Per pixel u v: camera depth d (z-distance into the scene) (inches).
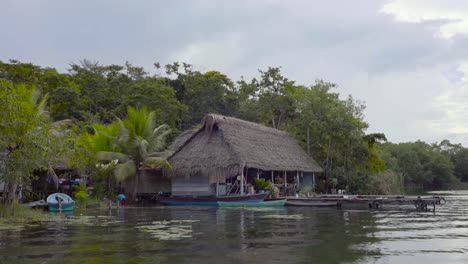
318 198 1013.8
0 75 1657.2
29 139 690.8
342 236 486.3
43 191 1033.5
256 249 396.2
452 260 350.9
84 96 1843.0
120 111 1765.5
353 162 1526.8
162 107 1770.4
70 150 858.8
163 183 1229.1
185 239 458.0
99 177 1131.3
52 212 829.2
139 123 1149.1
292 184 1298.0
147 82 1921.8
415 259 354.0
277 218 705.6
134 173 1093.1
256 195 1009.5
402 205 1048.8
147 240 450.9
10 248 405.7
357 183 1482.5
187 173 1067.3
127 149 1126.4
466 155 3882.9
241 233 507.8
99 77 2015.3
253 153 1108.5
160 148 1279.5
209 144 1098.7
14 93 696.4
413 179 3294.8
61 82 1814.7
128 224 608.4
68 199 880.3
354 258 356.5
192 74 2255.2
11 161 689.0
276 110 1973.4
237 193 1082.7
